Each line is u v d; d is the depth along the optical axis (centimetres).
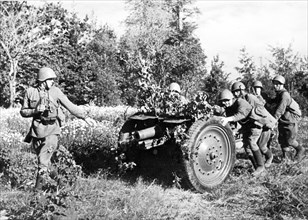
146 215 598
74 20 3147
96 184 711
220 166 773
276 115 983
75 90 2969
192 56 2853
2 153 847
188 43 3111
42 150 667
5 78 2916
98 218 563
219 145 769
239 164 949
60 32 3139
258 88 1006
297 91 2628
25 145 1058
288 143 1004
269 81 2536
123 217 581
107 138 1046
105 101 2959
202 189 738
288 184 731
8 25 2936
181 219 609
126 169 785
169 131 737
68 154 704
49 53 3103
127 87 2859
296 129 1004
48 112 660
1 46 2925
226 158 781
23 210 559
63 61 3033
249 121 874
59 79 2948
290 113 1001
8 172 765
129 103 2828
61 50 3045
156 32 4316
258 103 892
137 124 798
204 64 2973
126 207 615
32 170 752
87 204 611
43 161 665
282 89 1011
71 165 696
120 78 2991
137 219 584
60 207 552
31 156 884
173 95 786
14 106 2883
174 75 2794
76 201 611
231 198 703
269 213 645
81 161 894
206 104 739
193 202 686
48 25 3116
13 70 2916
